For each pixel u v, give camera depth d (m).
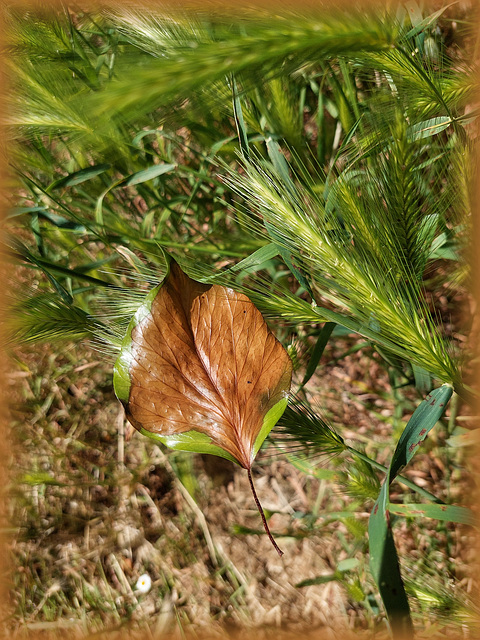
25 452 0.29
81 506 0.28
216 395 0.14
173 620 0.24
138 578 0.26
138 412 0.14
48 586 0.26
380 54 0.18
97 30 0.28
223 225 0.28
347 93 0.25
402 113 0.17
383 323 0.17
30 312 0.20
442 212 0.19
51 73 0.21
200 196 0.28
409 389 0.26
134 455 0.28
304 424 0.18
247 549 0.26
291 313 0.18
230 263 0.27
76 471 0.29
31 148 0.26
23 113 0.22
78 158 0.27
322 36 0.15
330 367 0.27
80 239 0.30
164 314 0.14
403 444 0.16
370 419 0.26
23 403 0.29
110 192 0.28
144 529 0.27
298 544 0.25
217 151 0.25
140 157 0.26
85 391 0.30
